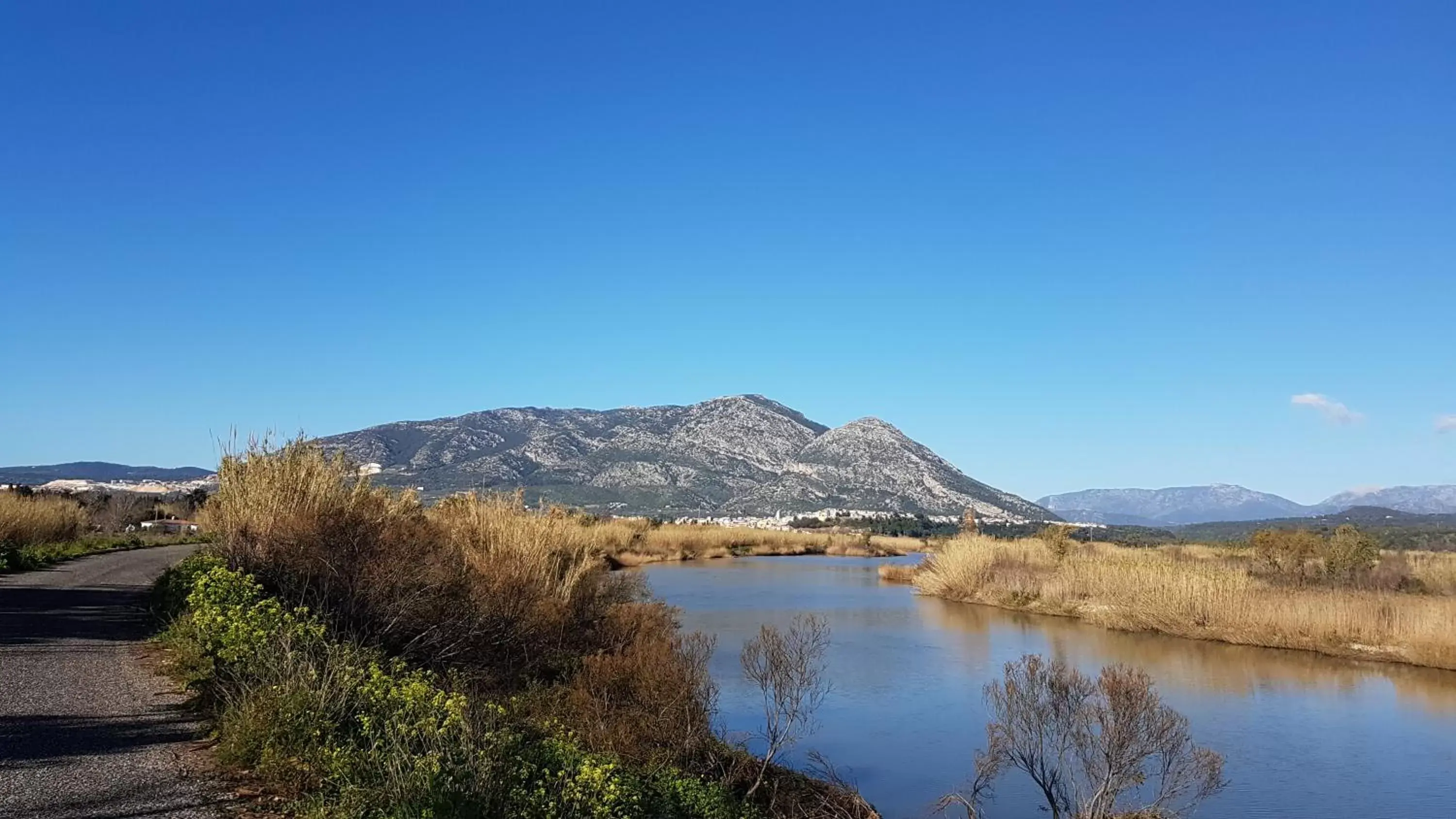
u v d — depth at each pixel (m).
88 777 7.50
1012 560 48.31
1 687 10.62
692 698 15.46
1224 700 23.03
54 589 21.97
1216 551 56.50
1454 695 23.77
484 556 19.16
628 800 9.28
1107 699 14.13
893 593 48.22
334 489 17.25
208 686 10.12
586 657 16.59
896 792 15.42
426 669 14.04
